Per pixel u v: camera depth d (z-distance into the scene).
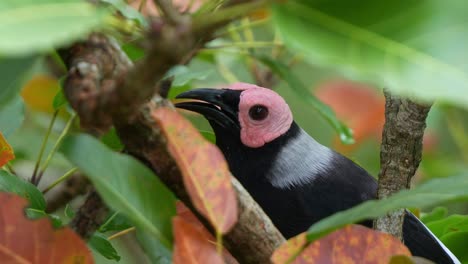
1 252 1.11
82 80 1.02
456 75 0.84
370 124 2.98
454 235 1.96
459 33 0.85
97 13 0.85
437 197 1.15
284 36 0.88
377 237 1.22
